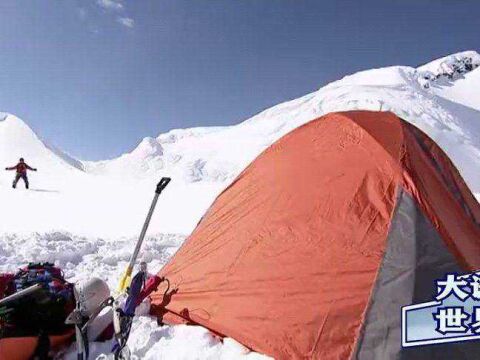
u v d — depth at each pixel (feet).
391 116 18.49
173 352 13.41
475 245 15.24
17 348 12.90
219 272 15.71
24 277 14.35
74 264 26.63
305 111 441.27
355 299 13.09
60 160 142.92
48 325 13.51
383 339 12.26
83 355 13.11
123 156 474.90
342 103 413.18
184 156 428.56
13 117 165.37
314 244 14.66
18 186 85.10
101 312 15.48
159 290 16.65
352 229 14.51
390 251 13.69
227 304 14.62
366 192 15.23
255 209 16.93
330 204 15.38
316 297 13.50
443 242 13.75
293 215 15.71
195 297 15.48
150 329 14.76
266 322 13.60
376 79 572.92
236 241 16.33
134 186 88.99
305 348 12.68
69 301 14.16
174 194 74.95
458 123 376.48
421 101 414.82
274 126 444.14
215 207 19.30
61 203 61.41
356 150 16.46
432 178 16.28
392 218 14.33
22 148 144.77
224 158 394.73
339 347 12.46
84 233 41.47
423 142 18.10
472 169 255.29
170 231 43.83
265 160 18.89
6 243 31.07
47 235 34.42
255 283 14.65
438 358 11.86
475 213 17.63
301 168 17.02
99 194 73.67
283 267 14.56
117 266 26.17
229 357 13.07
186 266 17.08
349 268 13.70
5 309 12.91
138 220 50.55
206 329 14.42
